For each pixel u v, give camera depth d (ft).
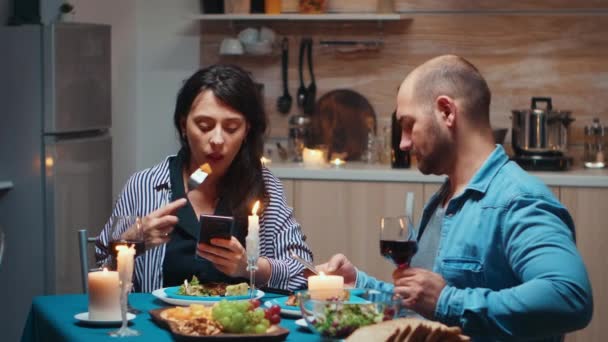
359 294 7.63
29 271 14.02
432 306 6.83
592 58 16.97
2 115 14.08
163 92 18.31
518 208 7.22
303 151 16.81
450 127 7.67
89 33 14.60
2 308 14.24
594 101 16.98
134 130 18.20
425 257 8.17
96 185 14.87
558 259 6.74
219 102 9.06
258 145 9.52
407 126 7.82
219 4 17.66
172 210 8.21
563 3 16.98
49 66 13.76
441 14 17.33
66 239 14.11
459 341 5.94
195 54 18.20
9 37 13.97
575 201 15.17
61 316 7.68
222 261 8.07
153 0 18.22
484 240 7.39
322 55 17.74
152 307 7.95
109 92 15.26
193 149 9.22
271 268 8.90
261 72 17.98
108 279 7.34
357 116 17.63
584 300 6.65
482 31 17.22
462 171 7.73
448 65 7.72
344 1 17.54
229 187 9.41
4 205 14.14
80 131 14.60
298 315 7.47
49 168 13.84
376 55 17.57
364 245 15.88
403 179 15.67
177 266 9.10
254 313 6.81
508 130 17.24
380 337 5.82
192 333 6.64
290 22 17.79
